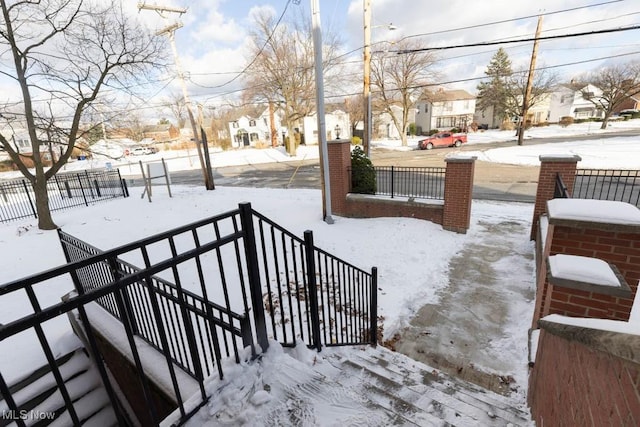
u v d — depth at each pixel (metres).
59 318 4.39
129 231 8.59
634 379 0.76
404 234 6.92
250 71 24.22
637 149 15.50
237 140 42.25
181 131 51.62
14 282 0.99
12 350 3.75
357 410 1.89
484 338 3.66
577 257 2.30
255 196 12.10
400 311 4.23
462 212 6.78
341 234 7.27
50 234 8.63
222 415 1.69
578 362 1.24
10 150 8.60
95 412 3.69
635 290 2.36
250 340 2.04
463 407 2.15
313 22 7.15
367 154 10.14
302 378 2.00
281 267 5.70
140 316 3.24
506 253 5.87
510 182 11.70
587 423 1.07
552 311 2.43
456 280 5.06
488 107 38.97
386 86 27.19
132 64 10.27
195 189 14.91
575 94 39.12
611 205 2.35
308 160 24.22
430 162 17.44
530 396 2.39
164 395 2.56
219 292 4.92
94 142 11.98
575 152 16.25
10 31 8.19
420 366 2.77
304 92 24.78
